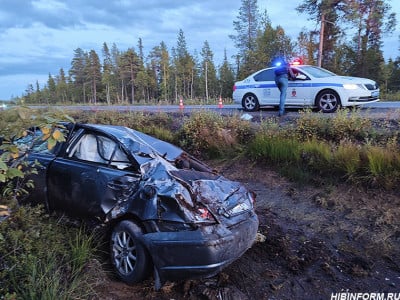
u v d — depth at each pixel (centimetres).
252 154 820
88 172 445
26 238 376
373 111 1037
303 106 1110
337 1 3103
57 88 9962
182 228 365
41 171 476
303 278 450
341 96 1030
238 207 426
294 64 1179
